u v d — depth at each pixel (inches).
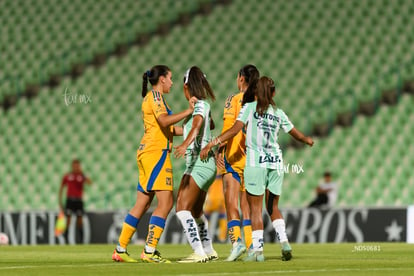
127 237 987.3
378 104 2800.2
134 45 3235.7
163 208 968.9
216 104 2925.7
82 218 2062.0
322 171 2637.8
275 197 959.0
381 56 3004.4
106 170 2783.0
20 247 1759.4
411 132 2711.6
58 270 829.8
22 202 2792.8
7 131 3006.9
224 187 1042.1
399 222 1913.1
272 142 941.8
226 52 3127.5
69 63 3221.0
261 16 3228.3
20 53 3314.5
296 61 3034.0
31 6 3496.6
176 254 1304.1
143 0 3398.1
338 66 2987.2
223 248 1566.2
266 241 1941.4
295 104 2859.3
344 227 1941.4
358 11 3159.5
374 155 2657.5
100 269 836.6
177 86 3024.1
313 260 1002.1
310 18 3176.7
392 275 742.5
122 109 2984.7
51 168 2839.6
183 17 3302.2
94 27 3348.9
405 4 3157.0
